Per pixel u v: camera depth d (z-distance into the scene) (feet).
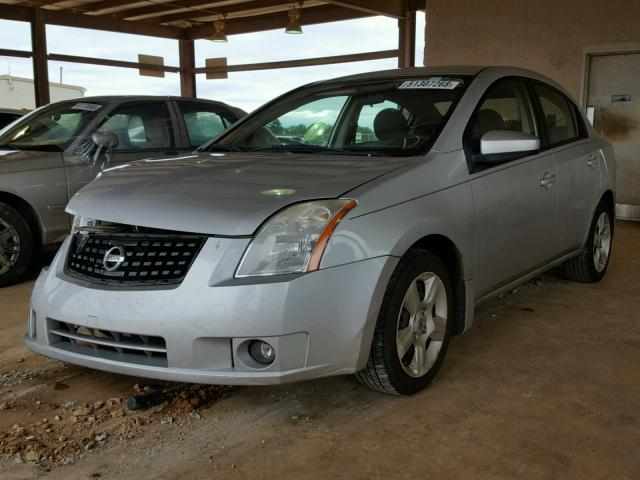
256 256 7.62
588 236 14.37
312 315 7.64
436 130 10.12
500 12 28.86
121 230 8.51
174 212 8.08
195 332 7.57
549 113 13.09
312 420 8.48
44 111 18.61
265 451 7.72
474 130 10.44
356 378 9.00
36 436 8.09
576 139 13.97
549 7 27.50
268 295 7.48
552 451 7.64
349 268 7.89
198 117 19.98
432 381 9.67
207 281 7.61
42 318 8.72
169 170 9.67
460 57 30.30
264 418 8.55
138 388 9.46
